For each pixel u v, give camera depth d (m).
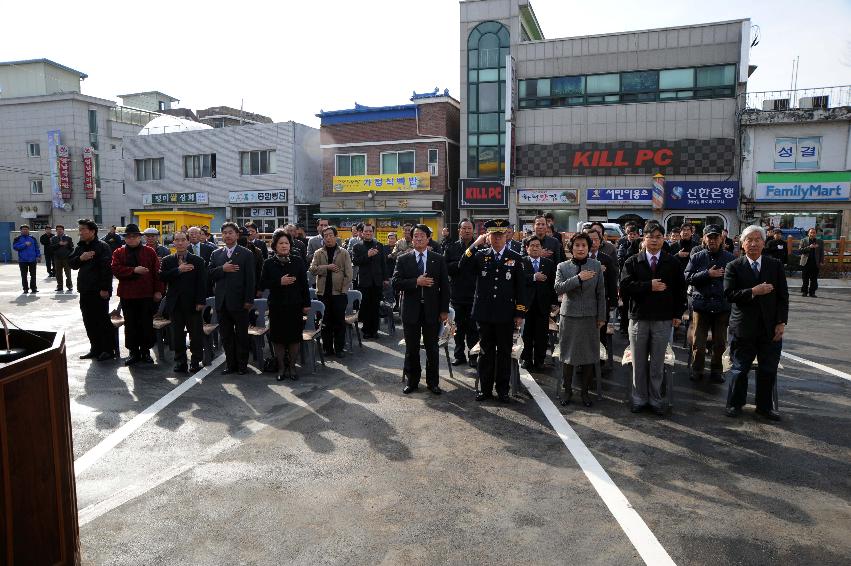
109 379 7.11
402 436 5.16
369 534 3.52
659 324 5.79
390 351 8.86
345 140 27.14
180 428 5.36
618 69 22.52
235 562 3.23
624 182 22.66
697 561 3.23
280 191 28.89
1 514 2.41
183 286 7.34
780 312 5.54
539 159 23.62
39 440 2.58
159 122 36.06
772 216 21.30
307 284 7.17
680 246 9.70
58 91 41.94
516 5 23.86
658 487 4.14
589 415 5.79
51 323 11.21
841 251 20.36
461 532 3.54
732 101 21.25
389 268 12.04
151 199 31.88
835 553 3.30
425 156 25.84
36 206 39.50
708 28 21.38
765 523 3.63
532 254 7.52
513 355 6.53
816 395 6.47
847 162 20.52
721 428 5.39
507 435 5.20
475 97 24.69
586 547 3.37
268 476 4.32
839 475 4.35
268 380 7.09
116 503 3.90
